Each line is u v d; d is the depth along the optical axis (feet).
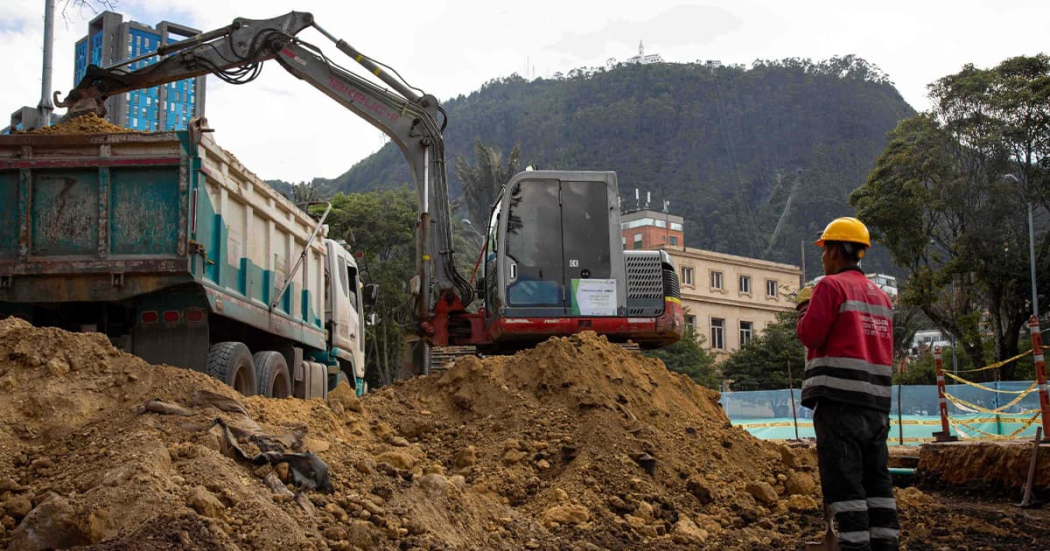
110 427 17.94
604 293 39.22
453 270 44.80
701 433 29.37
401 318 46.98
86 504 14.58
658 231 281.33
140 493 14.96
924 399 72.13
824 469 17.10
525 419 26.84
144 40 66.39
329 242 45.09
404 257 146.92
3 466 16.56
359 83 45.60
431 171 45.60
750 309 232.73
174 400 19.22
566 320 38.78
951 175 121.39
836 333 17.33
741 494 26.03
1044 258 118.83
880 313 17.60
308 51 45.03
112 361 19.94
